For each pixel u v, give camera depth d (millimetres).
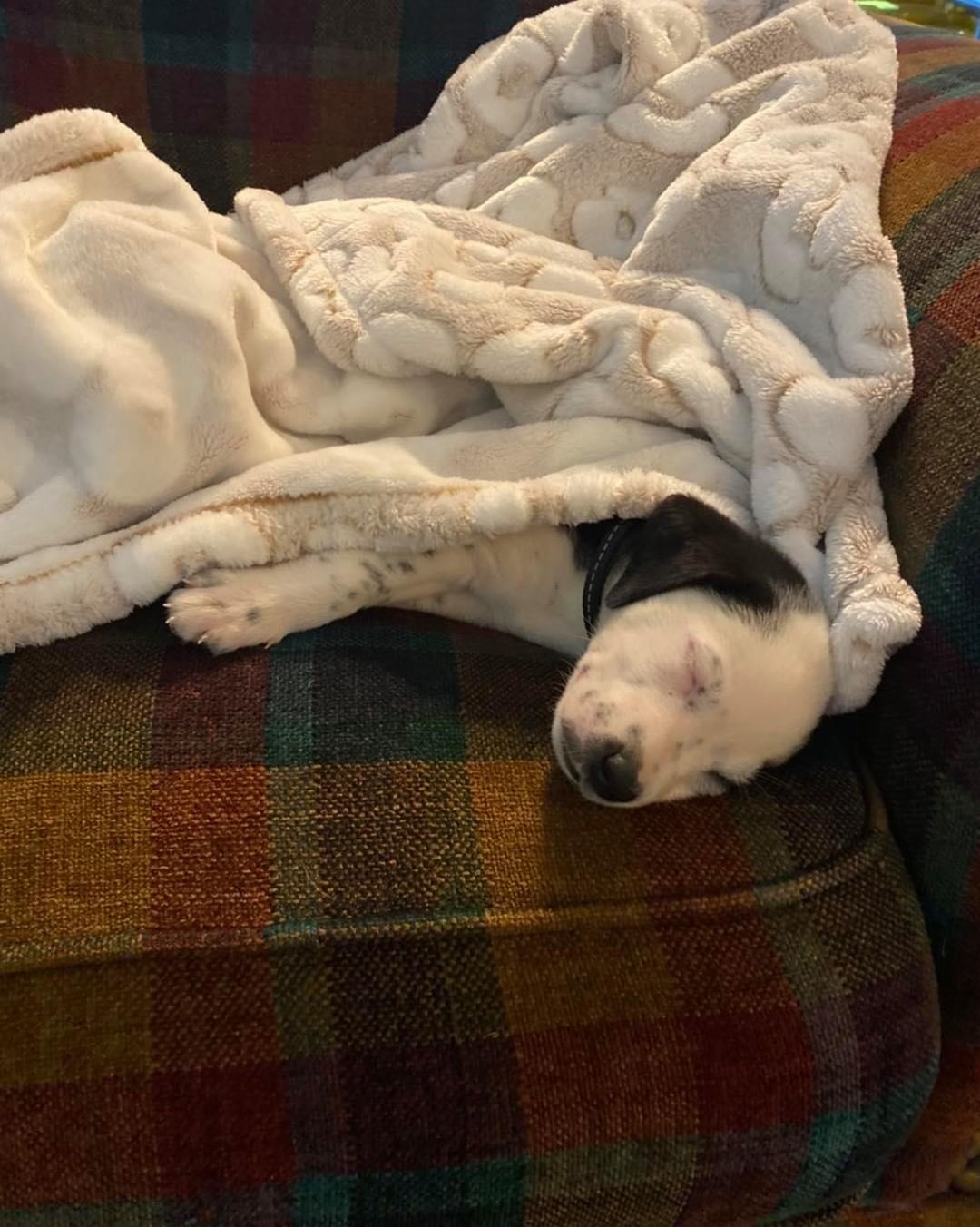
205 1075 348
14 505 500
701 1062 374
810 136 590
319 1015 358
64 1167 339
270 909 369
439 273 573
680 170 652
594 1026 372
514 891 389
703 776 474
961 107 589
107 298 507
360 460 519
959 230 516
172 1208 343
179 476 509
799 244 553
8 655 443
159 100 699
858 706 487
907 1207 501
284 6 691
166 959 357
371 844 390
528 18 708
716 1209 392
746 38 651
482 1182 358
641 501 522
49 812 382
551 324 576
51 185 524
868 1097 387
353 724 428
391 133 733
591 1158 364
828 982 393
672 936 392
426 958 369
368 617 514
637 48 646
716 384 544
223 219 616
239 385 518
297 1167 348
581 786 436
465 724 446
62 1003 349
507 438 554
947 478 462
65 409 496
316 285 570
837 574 495
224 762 404
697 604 507
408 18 709
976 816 417
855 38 648
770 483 519
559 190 654
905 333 508
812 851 426
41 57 672
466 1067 359
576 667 508
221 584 482
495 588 567
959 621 437
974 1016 427
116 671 438
